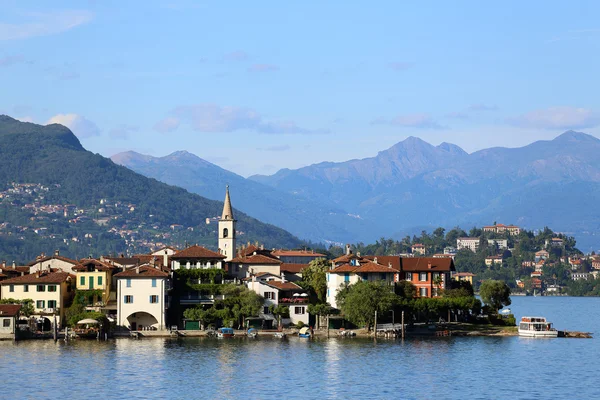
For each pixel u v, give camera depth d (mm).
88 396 148250
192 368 173875
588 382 165500
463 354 198375
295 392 153125
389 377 167625
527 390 157625
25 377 163000
